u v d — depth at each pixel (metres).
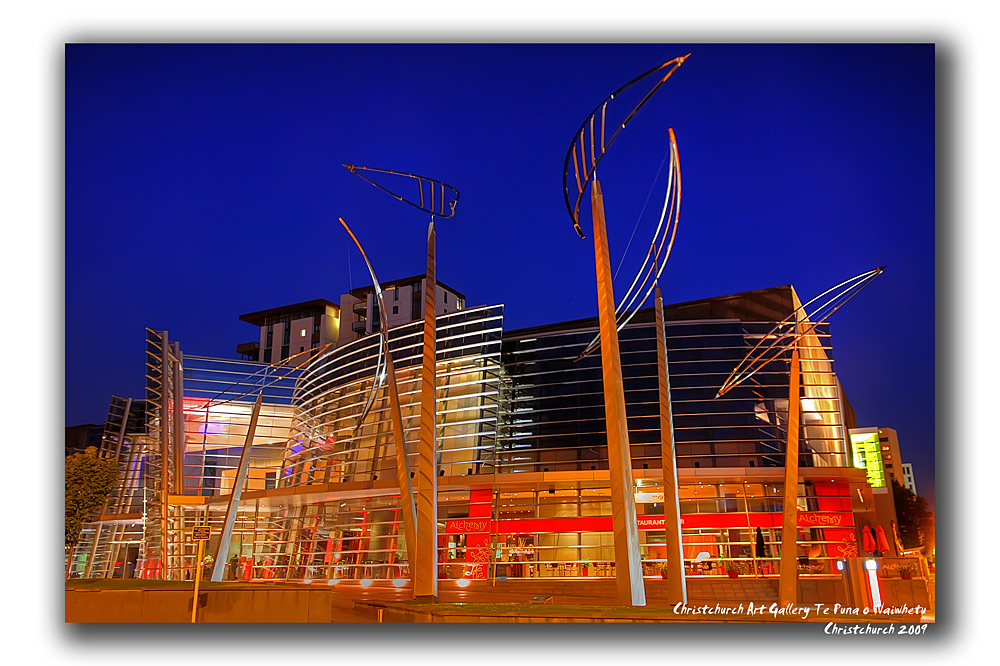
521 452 50.22
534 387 53.22
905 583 27.58
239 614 20.48
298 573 49.78
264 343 113.81
